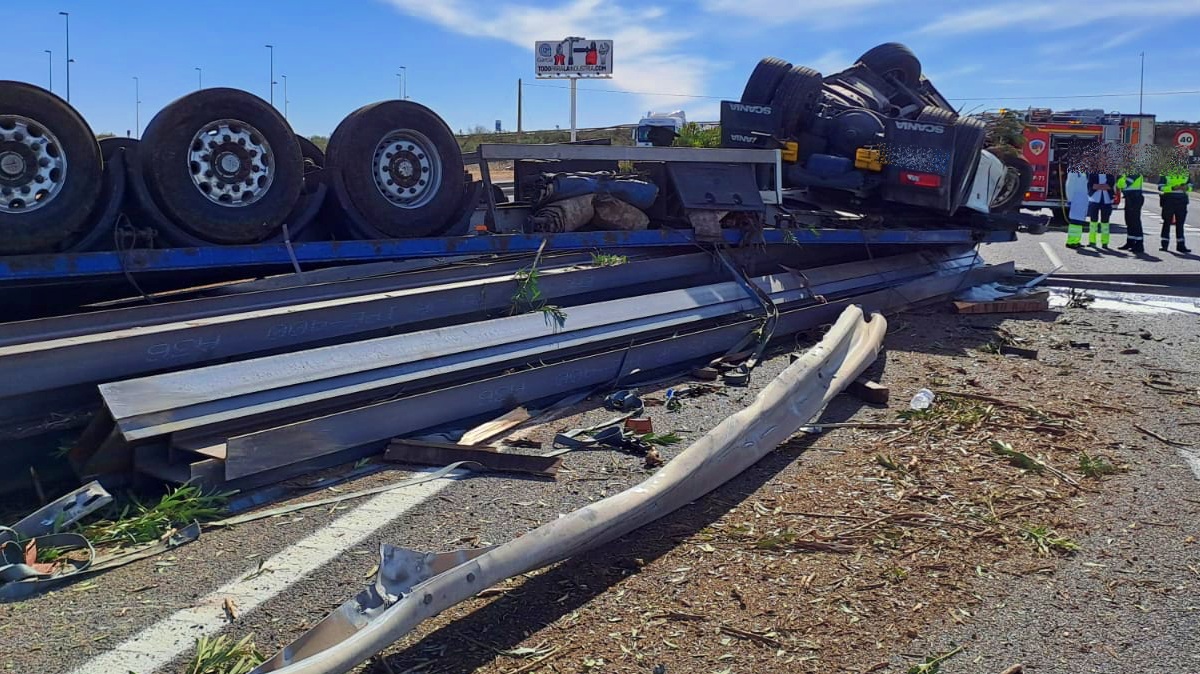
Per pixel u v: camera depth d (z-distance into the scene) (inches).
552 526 147.6
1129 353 321.4
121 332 205.8
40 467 199.9
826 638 134.3
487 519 178.1
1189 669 127.3
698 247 346.3
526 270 280.5
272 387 203.2
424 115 293.7
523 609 141.6
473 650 130.4
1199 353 321.7
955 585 150.7
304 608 144.7
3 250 220.7
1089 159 855.1
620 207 326.6
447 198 301.4
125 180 242.1
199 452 186.7
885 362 304.7
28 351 188.1
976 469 204.1
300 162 267.0
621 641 132.9
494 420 232.4
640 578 151.9
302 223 274.7
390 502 186.4
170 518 175.0
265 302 234.2
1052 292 453.1
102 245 238.2
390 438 214.4
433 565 133.1
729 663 127.7
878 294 380.2
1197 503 186.2
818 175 398.3
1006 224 445.4
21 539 161.5
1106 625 138.9
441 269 270.8
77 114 228.4
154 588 151.6
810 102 403.5
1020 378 284.0
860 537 167.9
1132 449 219.6
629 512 161.0
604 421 239.0
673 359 287.6
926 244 438.9
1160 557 161.6
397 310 248.7
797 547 163.8
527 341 253.9
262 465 189.2
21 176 222.7
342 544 167.3
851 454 213.2
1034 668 127.3
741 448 195.9
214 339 214.7
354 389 214.4
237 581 153.6
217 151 250.4
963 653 131.0
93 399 201.9
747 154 350.9
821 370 239.3
